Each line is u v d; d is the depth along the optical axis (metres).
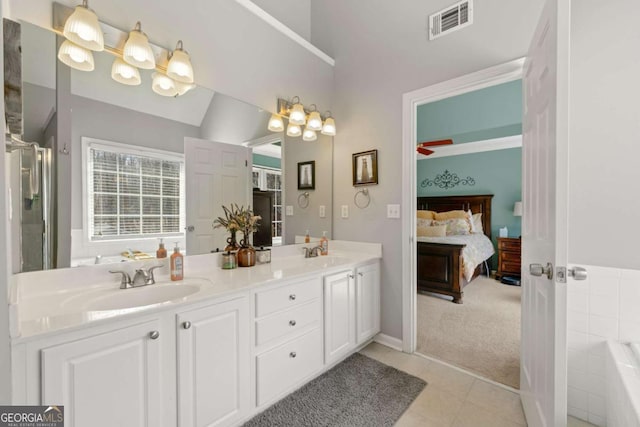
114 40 1.42
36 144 1.22
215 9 1.83
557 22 1.00
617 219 1.41
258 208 2.12
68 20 1.23
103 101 1.42
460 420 1.52
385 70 2.33
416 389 1.76
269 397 1.54
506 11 1.77
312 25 2.86
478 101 3.62
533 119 1.35
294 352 1.67
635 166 1.37
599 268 1.45
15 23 0.85
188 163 1.74
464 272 3.61
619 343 1.40
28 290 1.21
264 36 2.12
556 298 1.00
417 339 2.47
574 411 1.52
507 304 3.39
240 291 1.40
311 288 1.78
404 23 2.23
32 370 0.87
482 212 5.23
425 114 4.11
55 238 1.27
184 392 1.20
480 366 2.03
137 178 1.53
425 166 5.89
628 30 1.37
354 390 1.75
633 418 0.99
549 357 1.08
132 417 1.07
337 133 2.67
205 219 1.81
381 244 2.38
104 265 1.41
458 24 1.96
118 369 1.03
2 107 0.71
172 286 1.46
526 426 1.47
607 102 1.42
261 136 2.12
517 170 4.95
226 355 1.35
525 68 1.52
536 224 1.29
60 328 0.91
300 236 2.42
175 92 1.68
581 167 1.49
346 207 2.60
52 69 1.27
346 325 2.04
